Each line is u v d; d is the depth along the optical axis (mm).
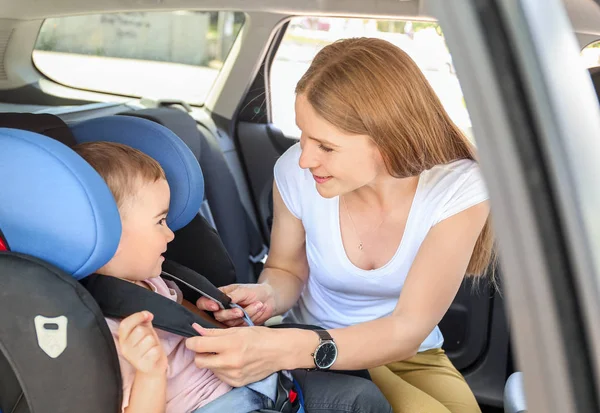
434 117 1469
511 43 589
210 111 2885
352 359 1425
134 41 2715
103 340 1054
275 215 1800
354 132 1359
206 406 1297
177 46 2789
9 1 2324
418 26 2340
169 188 1457
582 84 606
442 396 1651
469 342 2398
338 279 1660
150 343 1161
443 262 1520
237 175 2834
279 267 1837
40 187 1046
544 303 605
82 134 1576
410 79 1400
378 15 2346
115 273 1340
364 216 1613
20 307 1014
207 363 1274
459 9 607
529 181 600
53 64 2584
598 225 596
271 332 1349
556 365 609
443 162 1522
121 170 1328
